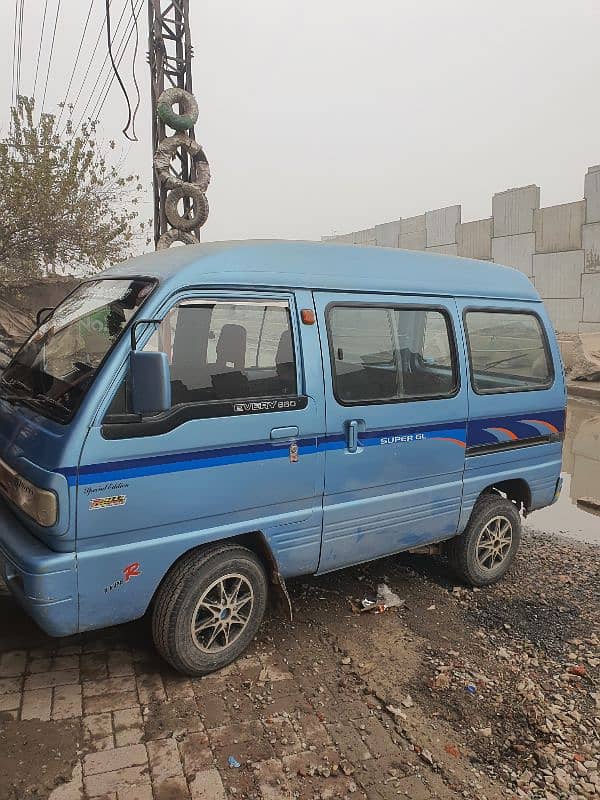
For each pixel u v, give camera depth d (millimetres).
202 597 3172
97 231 14016
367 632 3869
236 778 2615
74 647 3488
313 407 3412
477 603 4359
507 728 3029
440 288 4129
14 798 2441
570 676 3482
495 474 4480
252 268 3271
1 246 13188
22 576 2781
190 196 9844
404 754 2822
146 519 2912
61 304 3898
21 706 2961
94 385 2758
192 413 2980
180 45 9930
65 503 2688
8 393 3498
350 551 3770
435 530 4191
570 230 18422
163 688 3170
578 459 8797
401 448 3855
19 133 13203
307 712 3066
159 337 2945
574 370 15727
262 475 3262
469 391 4215
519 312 4652
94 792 2492
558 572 4961
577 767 2789
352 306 3629
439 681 3352
